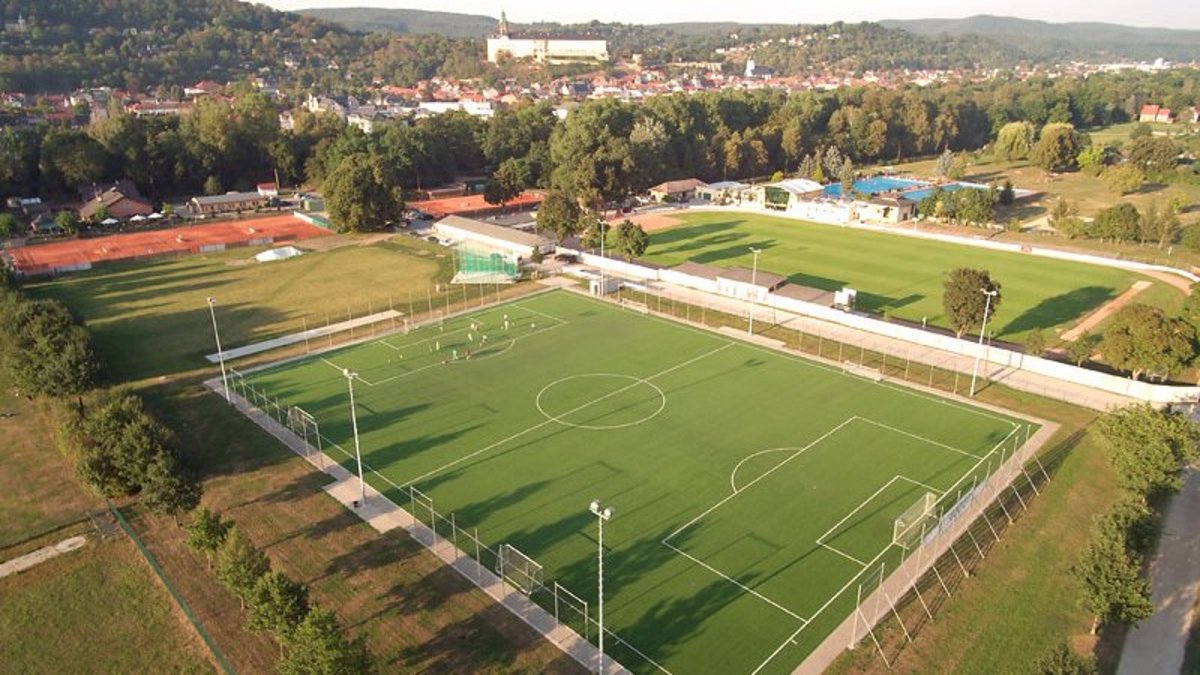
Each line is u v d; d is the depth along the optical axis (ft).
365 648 127.85
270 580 136.87
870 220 511.40
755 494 193.16
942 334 299.79
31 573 165.99
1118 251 422.00
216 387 260.62
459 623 149.79
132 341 304.30
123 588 161.17
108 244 462.19
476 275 381.40
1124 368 248.93
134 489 185.57
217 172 621.72
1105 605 139.23
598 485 197.98
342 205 464.24
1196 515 183.11
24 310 254.88
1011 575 162.40
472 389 256.52
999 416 234.58
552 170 599.57
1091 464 206.69
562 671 137.59
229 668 137.18
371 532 179.11
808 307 326.03
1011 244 437.99
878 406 241.55
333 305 345.92
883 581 160.66
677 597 156.56
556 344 296.51
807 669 137.49
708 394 250.78
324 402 248.11
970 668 137.39
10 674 138.51
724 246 446.19
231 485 199.52
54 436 225.15
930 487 195.83
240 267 411.75
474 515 185.57
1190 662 138.10
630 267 389.39
